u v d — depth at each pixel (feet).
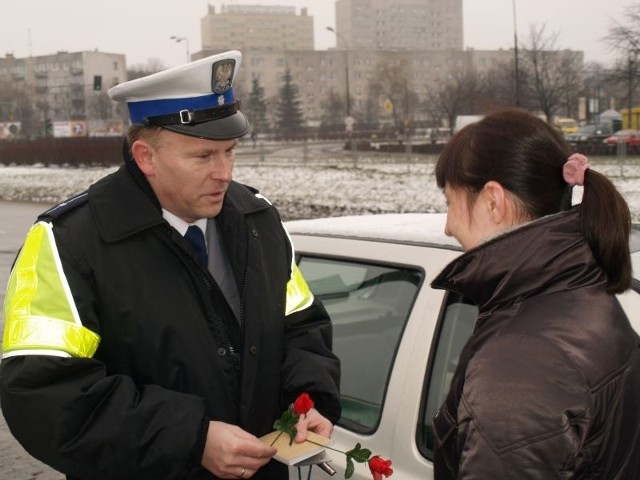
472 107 152.35
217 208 5.90
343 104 327.47
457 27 482.69
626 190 50.29
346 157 108.27
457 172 4.72
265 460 5.34
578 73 183.73
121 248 5.63
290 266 6.65
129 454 5.17
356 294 8.54
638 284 6.49
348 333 8.48
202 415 5.30
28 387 5.19
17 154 125.29
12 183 89.04
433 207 48.14
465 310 7.36
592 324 4.28
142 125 5.73
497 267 4.46
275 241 6.55
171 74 5.56
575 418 4.02
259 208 6.52
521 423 3.99
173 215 5.98
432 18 479.82
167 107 5.62
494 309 4.54
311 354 6.44
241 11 486.38
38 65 372.58
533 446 3.97
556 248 4.40
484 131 4.67
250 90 342.23
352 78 365.40
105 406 5.25
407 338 7.62
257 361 5.95
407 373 7.48
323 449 5.49
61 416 5.13
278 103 296.30
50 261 5.49
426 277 7.83
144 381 5.62
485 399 4.09
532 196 4.55
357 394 8.07
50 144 120.06
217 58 5.63
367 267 8.57
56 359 5.18
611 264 4.39
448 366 7.27
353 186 62.69
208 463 5.24
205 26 488.85
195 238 6.05
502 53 334.85
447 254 7.85
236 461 5.20
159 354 5.58
